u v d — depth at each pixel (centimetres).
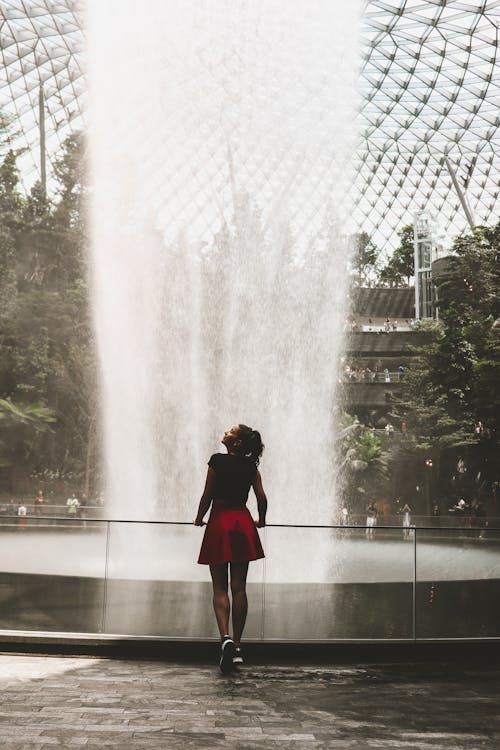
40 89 6406
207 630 670
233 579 607
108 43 3259
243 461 612
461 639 695
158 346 3166
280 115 3184
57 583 677
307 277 3153
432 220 8375
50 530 686
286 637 672
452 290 5444
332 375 3008
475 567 714
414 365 5044
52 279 5447
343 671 614
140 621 670
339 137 3225
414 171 8481
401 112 6969
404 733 420
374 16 5356
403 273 9419
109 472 2975
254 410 2902
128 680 547
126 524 686
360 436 4609
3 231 5147
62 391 4931
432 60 6022
